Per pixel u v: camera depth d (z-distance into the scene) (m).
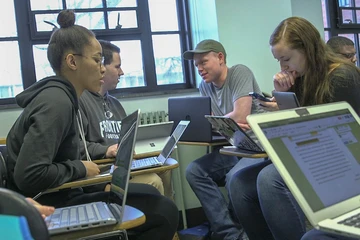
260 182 1.69
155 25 3.34
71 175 1.37
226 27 3.06
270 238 1.92
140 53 3.29
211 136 2.45
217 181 2.59
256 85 2.68
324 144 0.93
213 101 2.82
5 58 2.91
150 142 2.04
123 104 3.05
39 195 1.34
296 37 1.60
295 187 0.82
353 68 1.56
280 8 3.21
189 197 3.14
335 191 0.86
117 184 1.20
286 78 1.70
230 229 2.37
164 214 1.45
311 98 1.63
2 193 0.67
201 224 3.03
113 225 1.03
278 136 0.87
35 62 2.98
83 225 1.01
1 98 2.87
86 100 2.20
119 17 3.21
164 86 3.34
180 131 1.74
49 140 1.29
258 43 3.15
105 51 2.37
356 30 4.02
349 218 0.82
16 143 1.40
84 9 3.10
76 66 1.52
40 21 2.99
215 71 2.66
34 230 0.65
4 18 2.91
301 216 1.63
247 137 1.66
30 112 1.35
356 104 1.52
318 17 3.56
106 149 1.94
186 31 3.41
